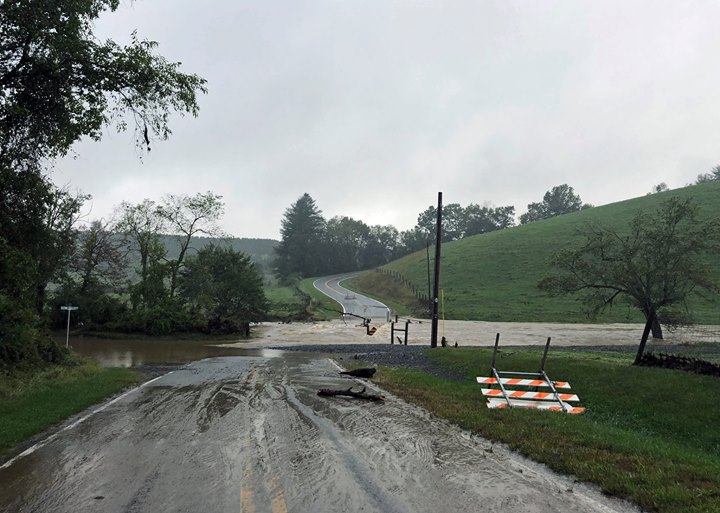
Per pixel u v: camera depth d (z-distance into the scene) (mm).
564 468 5898
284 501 4844
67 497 5008
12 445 7203
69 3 11484
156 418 9047
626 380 12078
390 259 162875
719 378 11008
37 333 17516
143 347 29203
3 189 13672
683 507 4570
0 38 11328
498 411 9719
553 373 14039
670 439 8836
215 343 32625
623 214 89562
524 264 76812
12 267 14039
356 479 5523
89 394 11719
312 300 74750
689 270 13719
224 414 9320
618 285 15344
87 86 12242
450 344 31000
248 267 49906
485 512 4578
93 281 38531
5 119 11969
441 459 6355
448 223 166500
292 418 8930
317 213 143000
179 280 42250
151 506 4742
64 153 13156
